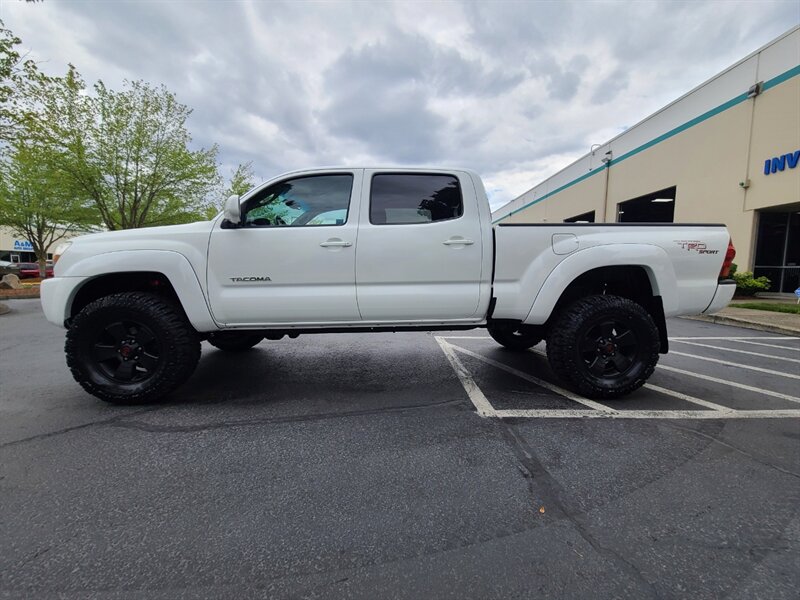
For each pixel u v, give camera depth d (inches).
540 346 232.8
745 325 324.5
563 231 140.5
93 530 74.5
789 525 75.7
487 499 84.0
